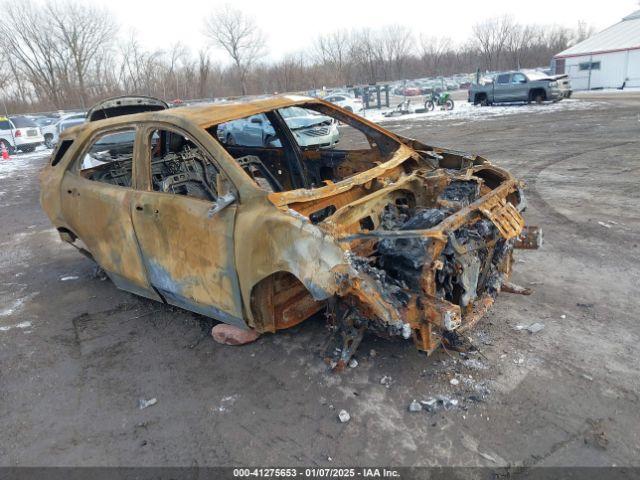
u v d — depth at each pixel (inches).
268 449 107.0
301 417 115.6
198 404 123.9
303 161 201.5
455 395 117.4
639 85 1146.0
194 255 137.1
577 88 1263.5
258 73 2044.8
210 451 108.0
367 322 125.6
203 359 143.6
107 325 169.5
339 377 128.3
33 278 221.8
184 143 197.8
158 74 1838.1
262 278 121.2
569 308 153.6
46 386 137.1
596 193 278.2
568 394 114.7
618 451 98.0
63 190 181.6
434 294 114.4
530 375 122.3
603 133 489.7
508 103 959.0
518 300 161.0
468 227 126.9
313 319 159.0
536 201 274.4
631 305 152.7
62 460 108.8
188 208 135.5
